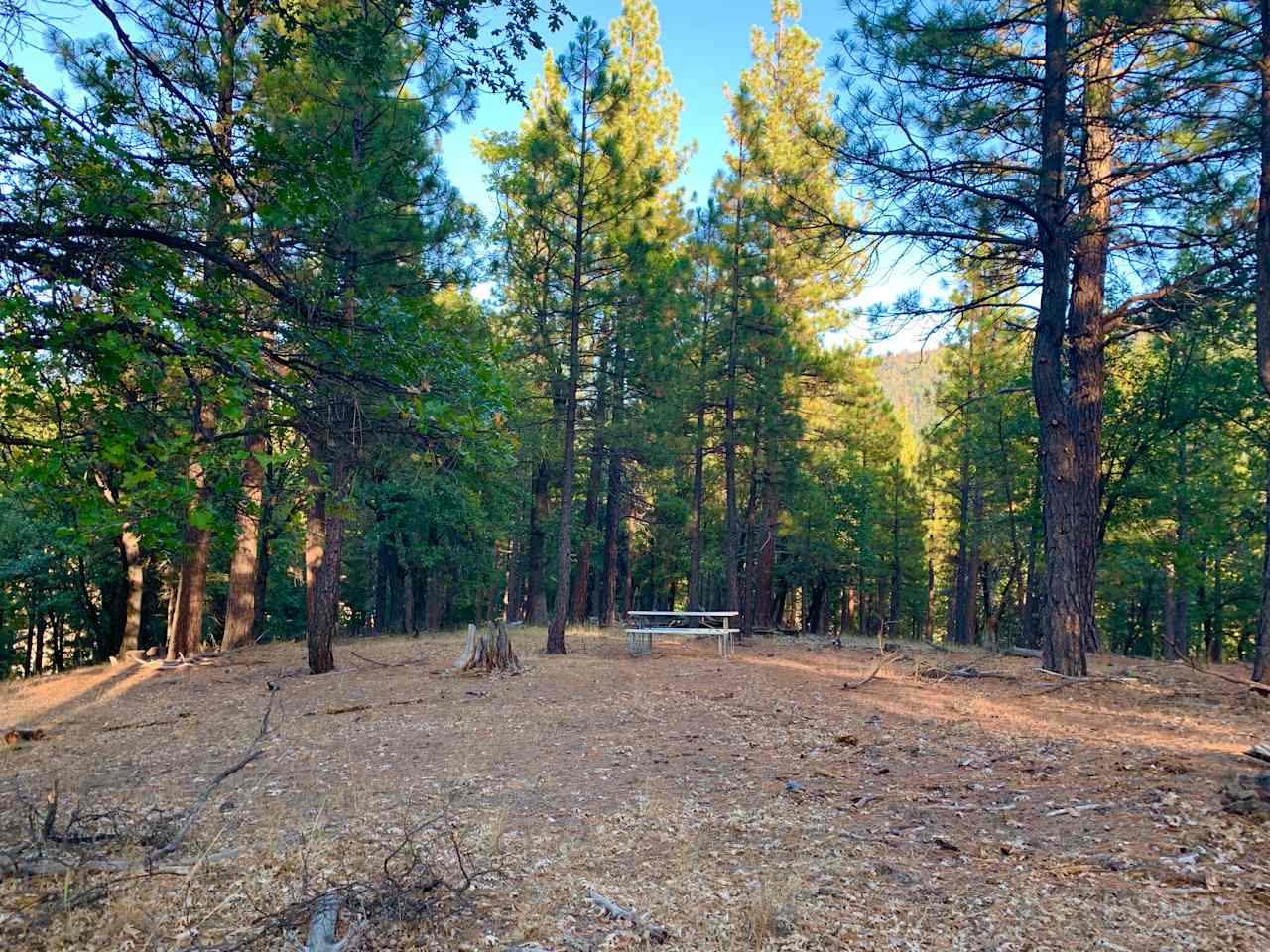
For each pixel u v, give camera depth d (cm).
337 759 745
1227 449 2144
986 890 391
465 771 678
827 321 2352
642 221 2055
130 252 431
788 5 2236
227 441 415
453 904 383
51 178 412
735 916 371
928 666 1226
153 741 908
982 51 1005
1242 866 395
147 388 446
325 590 1354
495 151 2234
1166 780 541
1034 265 1124
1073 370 1220
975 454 2417
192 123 431
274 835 504
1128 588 2666
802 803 558
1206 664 1332
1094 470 1228
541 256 1700
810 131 1088
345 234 852
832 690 1016
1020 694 940
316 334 454
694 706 941
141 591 2225
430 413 435
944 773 616
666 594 4700
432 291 1277
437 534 2542
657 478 2531
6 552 2252
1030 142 1088
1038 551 2439
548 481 2467
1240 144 969
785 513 2420
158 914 370
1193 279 1085
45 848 460
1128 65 1058
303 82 1001
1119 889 381
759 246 2005
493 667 1259
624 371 1922
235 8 488
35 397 391
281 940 341
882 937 346
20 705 1345
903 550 3594
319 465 500
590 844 482
